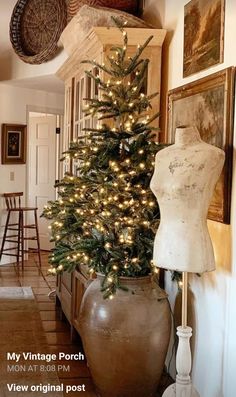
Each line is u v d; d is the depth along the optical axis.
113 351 2.47
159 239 2.15
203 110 2.47
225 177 2.22
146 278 2.56
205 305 2.47
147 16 3.41
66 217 2.66
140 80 2.55
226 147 2.21
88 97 3.39
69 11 3.90
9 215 6.08
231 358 2.17
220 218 2.26
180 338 2.23
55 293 4.71
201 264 2.06
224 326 2.25
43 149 7.14
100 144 2.50
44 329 3.81
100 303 2.52
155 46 3.06
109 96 2.50
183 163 2.06
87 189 2.51
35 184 7.19
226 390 2.21
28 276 5.59
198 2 2.58
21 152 6.34
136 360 2.47
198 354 2.54
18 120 6.26
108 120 2.99
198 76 2.59
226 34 2.27
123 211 2.44
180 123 2.79
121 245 2.49
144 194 2.42
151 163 2.42
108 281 2.43
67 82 4.26
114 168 2.41
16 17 5.06
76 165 3.63
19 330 3.78
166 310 2.56
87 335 2.57
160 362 2.56
